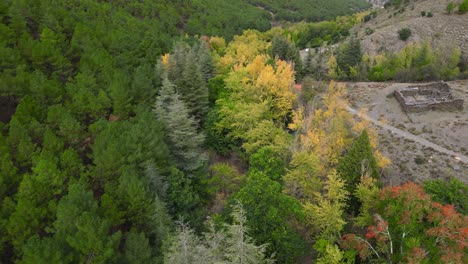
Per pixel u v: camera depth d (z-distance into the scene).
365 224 35.00
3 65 47.38
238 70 63.22
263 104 52.84
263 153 43.66
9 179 34.25
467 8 114.62
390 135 56.50
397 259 29.41
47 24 63.59
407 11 139.38
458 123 56.44
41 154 34.97
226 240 28.70
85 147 43.25
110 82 50.41
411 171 48.97
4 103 47.16
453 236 27.25
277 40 92.19
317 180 39.00
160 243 32.66
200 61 70.81
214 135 56.31
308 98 63.94
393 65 90.31
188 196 37.91
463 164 48.84
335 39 160.88
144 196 33.91
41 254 25.75
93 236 27.53
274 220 31.98
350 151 40.84
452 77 75.69
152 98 53.94
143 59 65.75
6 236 30.14
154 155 40.12
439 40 109.81
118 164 36.97
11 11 62.16
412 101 63.66
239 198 33.50
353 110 65.19
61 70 52.97
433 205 29.75
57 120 41.59
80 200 30.56
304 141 43.53
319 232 36.72
